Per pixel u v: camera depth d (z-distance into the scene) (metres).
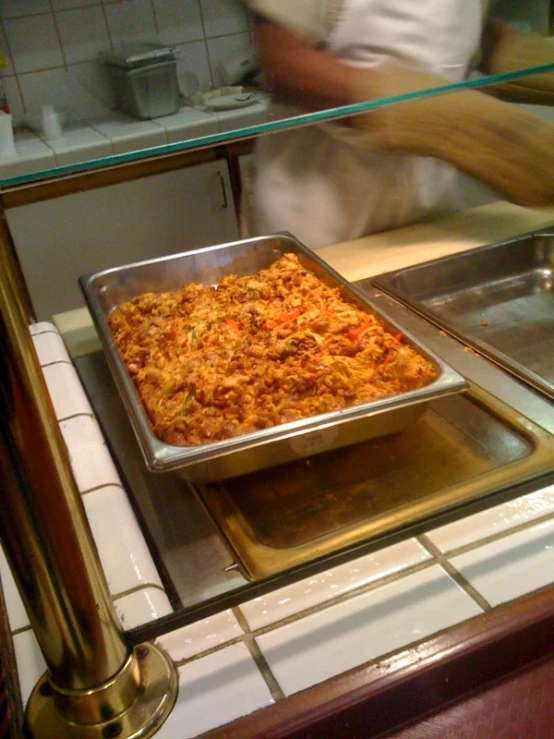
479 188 1.04
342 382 0.72
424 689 0.45
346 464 0.64
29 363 0.33
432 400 0.68
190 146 0.64
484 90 0.89
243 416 0.71
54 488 0.35
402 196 1.09
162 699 0.43
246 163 1.08
